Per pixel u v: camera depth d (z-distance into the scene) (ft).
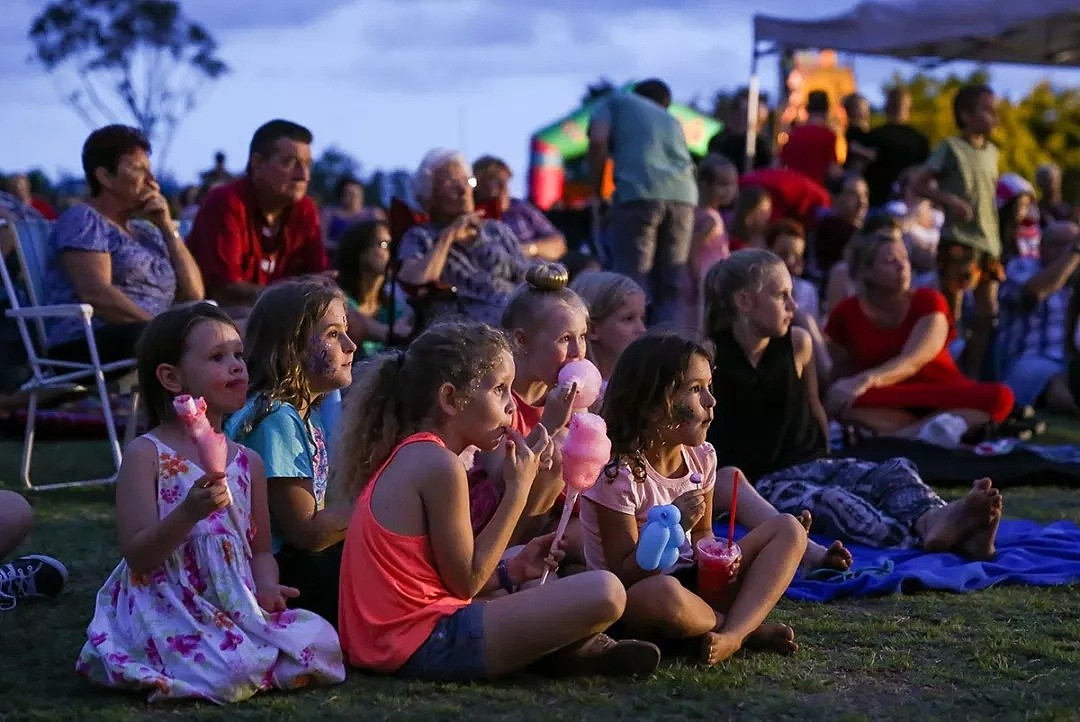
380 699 9.60
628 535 11.02
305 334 11.50
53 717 9.19
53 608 12.44
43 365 19.72
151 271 19.90
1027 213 37.93
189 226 24.59
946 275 31.48
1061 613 12.76
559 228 41.98
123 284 19.66
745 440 16.93
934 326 23.40
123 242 19.77
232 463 10.35
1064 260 31.86
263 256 21.58
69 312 17.99
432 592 10.22
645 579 10.67
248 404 11.43
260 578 10.43
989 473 21.17
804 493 16.26
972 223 31.58
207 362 10.26
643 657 10.19
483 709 9.44
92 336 18.19
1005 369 32.91
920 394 23.71
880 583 13.46
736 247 30.07
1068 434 28.32
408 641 10.08
